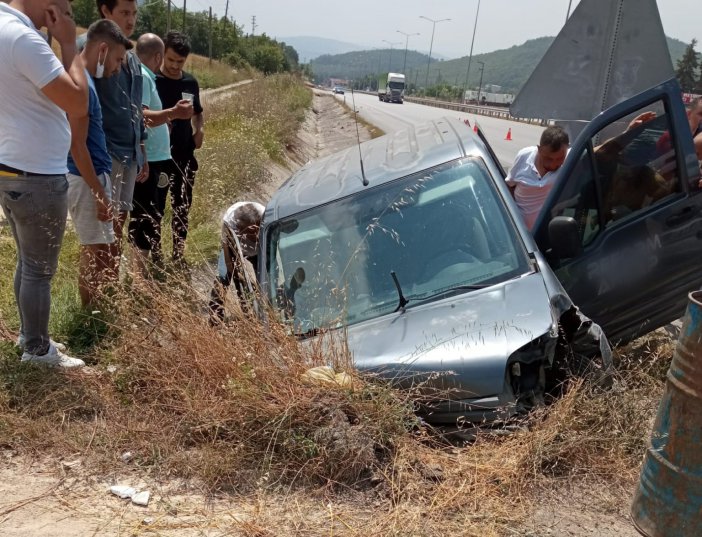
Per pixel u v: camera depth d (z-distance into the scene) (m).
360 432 3.18
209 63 49.00
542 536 2.78
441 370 3.29
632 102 4.36
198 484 3.10
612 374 3.60
